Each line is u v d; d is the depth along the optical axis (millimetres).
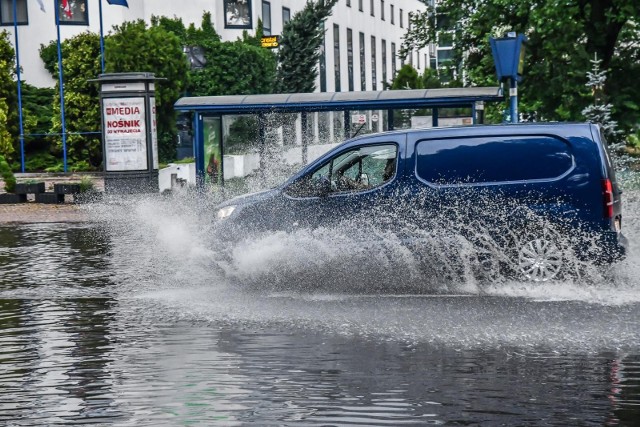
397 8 95375
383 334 11289
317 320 12266
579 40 35375
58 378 9523
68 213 30875
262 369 9641
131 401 8539
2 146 48844
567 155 14320
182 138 53656
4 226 27328
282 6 65062
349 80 78625
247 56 55000
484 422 7691
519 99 36062
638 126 35219
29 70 53625
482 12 36531
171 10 54938
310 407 8219
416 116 29281
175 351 10602
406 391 8688
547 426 7562
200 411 8156
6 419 8102
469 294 14008
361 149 15039
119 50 46969
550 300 13328
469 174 14523
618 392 8531
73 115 48938
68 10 53406
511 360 9852
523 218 14320
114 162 35188
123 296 14648
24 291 15359
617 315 12156
